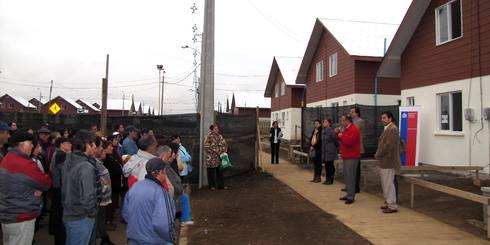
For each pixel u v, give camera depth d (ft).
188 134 43.50
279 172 50.49
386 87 76.79
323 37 92.12
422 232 23.75
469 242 21.76
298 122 122.62
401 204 31.48
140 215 13.39
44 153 26.99
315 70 97.71
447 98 47.67
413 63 53.88
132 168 19.25
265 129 142.82
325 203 31.94
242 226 26.14
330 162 40.65
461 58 44.65
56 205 19.97
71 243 16.66
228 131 47.91
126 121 46.93
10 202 16.40
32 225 17.01
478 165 41.88
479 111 41.96
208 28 43.34
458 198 32.53
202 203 33.63
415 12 50.93
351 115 35.88
